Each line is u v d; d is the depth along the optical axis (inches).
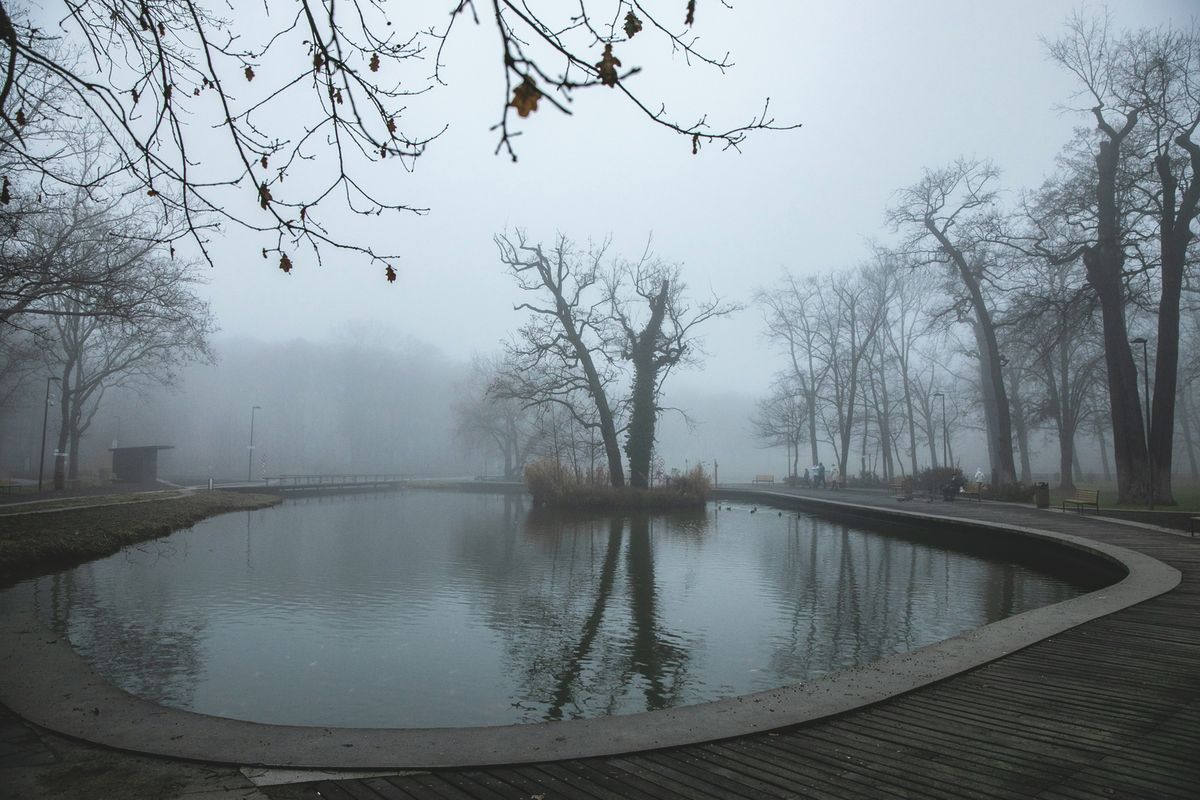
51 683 257.9
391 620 497.7
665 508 1430.9
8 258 519.5
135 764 190.5
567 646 433.4
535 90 83.3
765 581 655.1
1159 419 1051.3
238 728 214.5
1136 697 238.2
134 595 566.3
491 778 180.7
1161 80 981.2
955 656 286.0
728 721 215.9
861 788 172.1
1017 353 1712.6
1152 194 1039.6
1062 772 180.4
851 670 268.4
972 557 800.9
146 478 1863.9
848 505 1242.0
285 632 459.5
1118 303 1096.2
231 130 147.6
